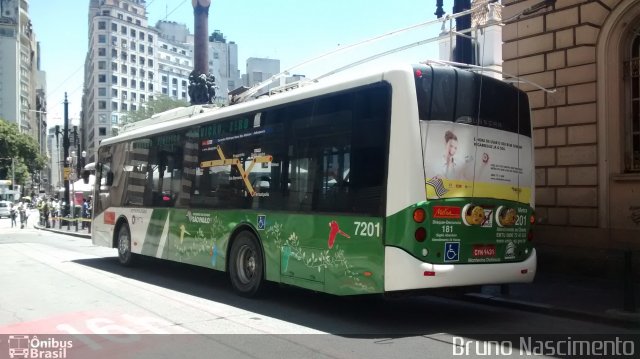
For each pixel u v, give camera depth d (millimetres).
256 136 9094
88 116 147000
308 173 7961
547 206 11352
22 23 149000
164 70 144125
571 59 11070
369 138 7074
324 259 7531
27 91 152375
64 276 11812
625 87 10508
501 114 7617
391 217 6668
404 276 6555
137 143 13070
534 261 7797
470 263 7043
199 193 10492
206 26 20516
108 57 129000
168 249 11422
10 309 8258
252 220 8969
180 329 7031
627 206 10219
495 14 14227
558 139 11234
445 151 6922
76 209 36625
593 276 10461
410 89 6754
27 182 103062
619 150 10406
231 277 9484
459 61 10914
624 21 10383
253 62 90938
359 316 7906
